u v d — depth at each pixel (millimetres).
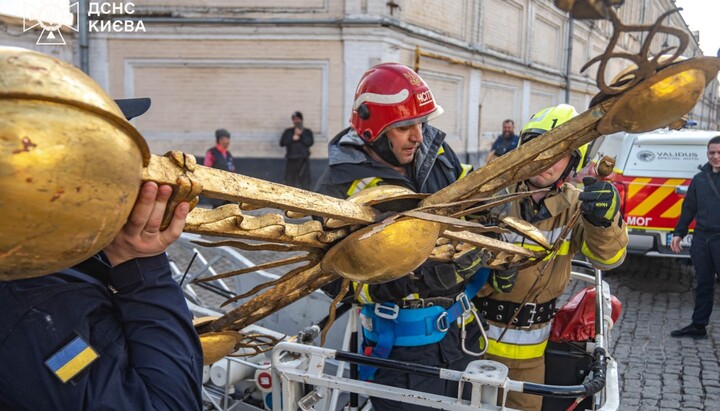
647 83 913
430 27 13891
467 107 15883
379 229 1104
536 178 2197
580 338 2525
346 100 12195
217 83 12367
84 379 958
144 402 966
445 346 2201
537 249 2301
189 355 1064
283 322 3348
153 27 12094
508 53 18016
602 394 1953
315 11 11922
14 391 969
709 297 5250
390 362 1744
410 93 1982
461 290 2205
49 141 620
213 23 12023
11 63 624
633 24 854
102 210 684
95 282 1040
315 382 1818
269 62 12203
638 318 5906
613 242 2148
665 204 6484
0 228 631
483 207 1195
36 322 974
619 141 6848
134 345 1018
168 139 12562
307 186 12016
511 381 1642
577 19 853
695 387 4375
